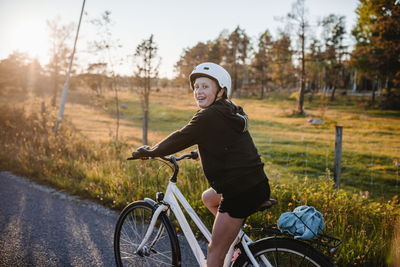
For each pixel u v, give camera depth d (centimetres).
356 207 389
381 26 3222
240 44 6575
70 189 520
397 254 271
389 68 3903
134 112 3591
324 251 281
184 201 223
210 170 182
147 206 237
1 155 748
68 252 315
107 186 501
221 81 187
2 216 407
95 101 1652
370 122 2873
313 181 550
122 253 264
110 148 788
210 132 176
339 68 5322
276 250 184
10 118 1091
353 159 1289
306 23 3950
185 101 4831
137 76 1272
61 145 784
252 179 179
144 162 545
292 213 181
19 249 320
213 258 190
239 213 180
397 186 902
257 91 7819
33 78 6116
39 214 415
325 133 2255
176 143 181
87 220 396
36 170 618
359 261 275
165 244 261
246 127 186
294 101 5584
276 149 1416
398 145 1684
